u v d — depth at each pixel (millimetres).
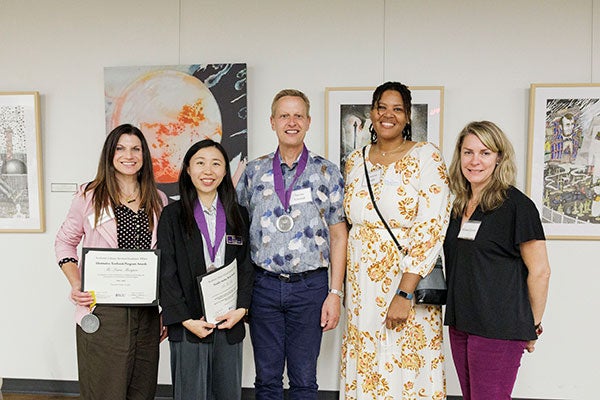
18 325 3402
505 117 3098
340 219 2377
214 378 2182
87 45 3295
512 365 1972
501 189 1992
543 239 1933
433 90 3061
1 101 3289
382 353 2238
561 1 3039
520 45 3072
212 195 2201
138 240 2178
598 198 3031
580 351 3111
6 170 3326
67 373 3385
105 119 3238
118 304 2115
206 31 3227
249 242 2285
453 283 2082
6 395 3355
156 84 3189
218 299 2104
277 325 2342
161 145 3205
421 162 2223
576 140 3021
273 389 2375
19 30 3328
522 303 1959
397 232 2234
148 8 3252
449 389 3180
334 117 3131
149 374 2250
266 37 3199
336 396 3225
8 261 3379
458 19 3094
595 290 3092
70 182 3344
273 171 2355
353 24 3146
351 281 2354
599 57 3037
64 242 2232
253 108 3227
